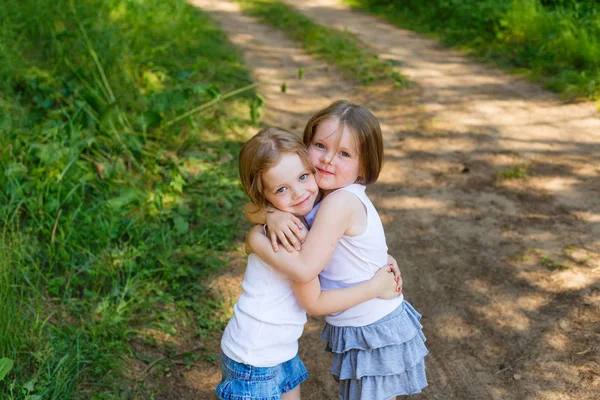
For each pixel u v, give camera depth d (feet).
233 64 25.58
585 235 13.51
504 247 13.32
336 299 6.98
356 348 7.33
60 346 9.61
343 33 32.86
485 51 27.84
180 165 15.51
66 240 11.76
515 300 11.62
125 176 14.55
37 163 13.85
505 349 10.50
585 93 21.62
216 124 18.63
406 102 22.21
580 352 10.21
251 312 7.13
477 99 22.17
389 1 41.09
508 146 18.17
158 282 11.88
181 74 18.99
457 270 12.66
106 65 19.11
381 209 15.19
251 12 39.91
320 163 7.09
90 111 15.80
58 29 19.95
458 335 10.91
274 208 7.05
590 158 17.15
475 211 14.84
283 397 7.90
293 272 6.72
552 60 25.17
